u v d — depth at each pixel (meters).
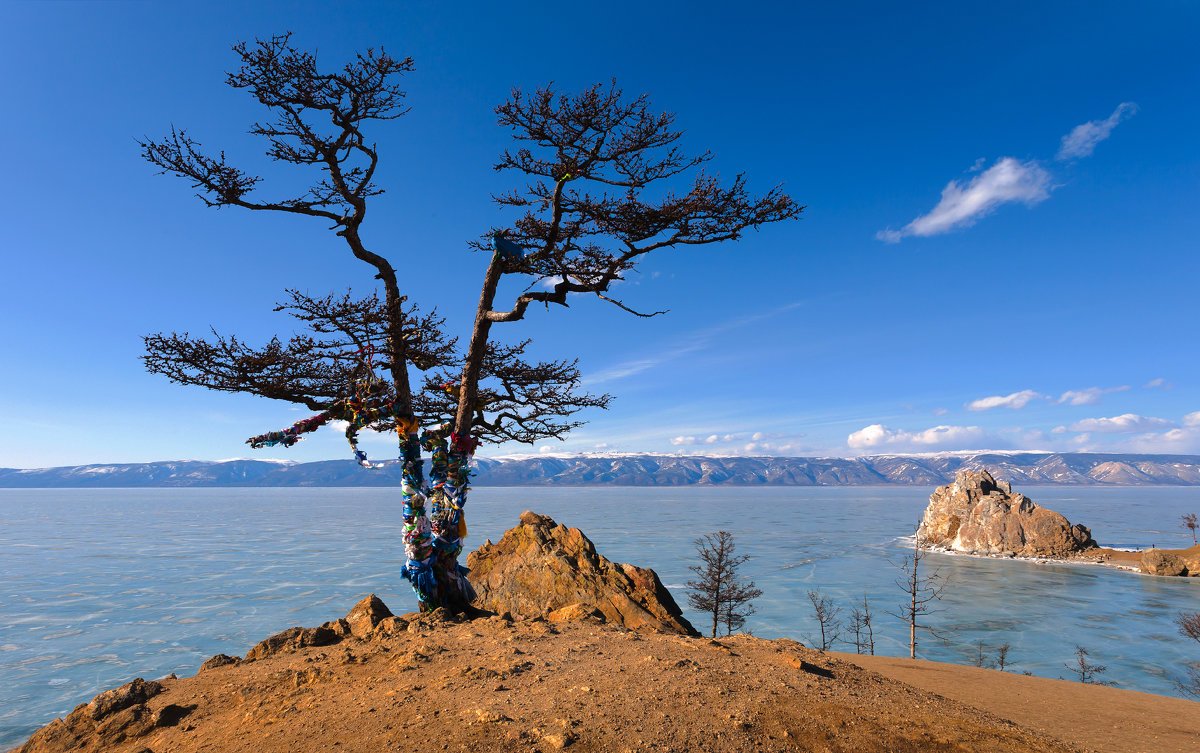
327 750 5.77
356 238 11.12
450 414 13.20
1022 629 92.44
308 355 10.59
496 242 11.36
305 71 10.30
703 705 6.34
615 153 10.98
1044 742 6.28
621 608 18.31
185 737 6.88
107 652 94.94
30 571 178.75
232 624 111.69
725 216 11.26
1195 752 8.67
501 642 8.73
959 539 187.50
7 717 69.88
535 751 5.45
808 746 5.69
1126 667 72.50
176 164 9.85
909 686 8.20
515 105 10.70
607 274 11.77
